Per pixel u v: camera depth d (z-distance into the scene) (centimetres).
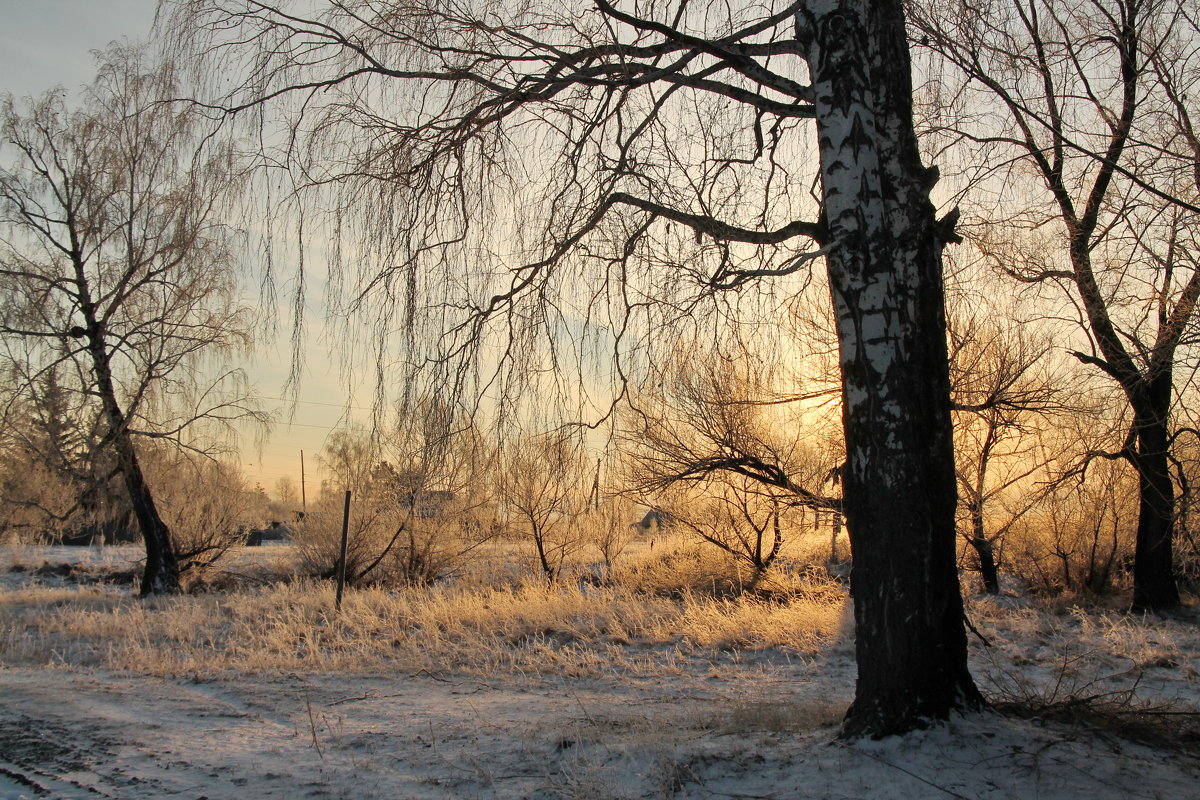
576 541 1989
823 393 1391
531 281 588
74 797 492
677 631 1224
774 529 1905
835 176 555
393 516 2061
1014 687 764
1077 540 1625
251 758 575
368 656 1074
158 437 2031
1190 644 1071
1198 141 795
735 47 614
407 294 563
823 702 729
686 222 598
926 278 557
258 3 612
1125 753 506
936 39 623
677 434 1452
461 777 523
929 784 457
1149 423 1291
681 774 499
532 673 982
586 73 613
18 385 1891
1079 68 896
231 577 2253
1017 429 1534
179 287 1633
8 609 1684
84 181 1772
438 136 618
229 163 614
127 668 999
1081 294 1213
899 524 527
